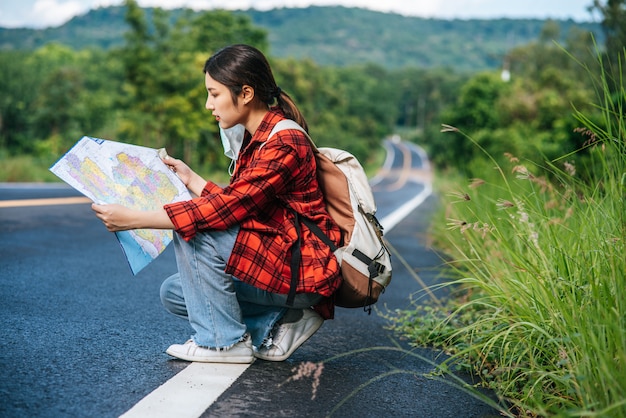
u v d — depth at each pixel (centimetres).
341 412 235
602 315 231
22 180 1638
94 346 292
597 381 214
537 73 6531
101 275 468
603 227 282
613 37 744
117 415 213
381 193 2670
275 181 254
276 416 226
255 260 256
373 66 18350
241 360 276
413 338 358
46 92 3519
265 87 264
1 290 389
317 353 315
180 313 291
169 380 252
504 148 1433
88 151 251
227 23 3894
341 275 267
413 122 17512
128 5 3042
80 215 836
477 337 326
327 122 7788
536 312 286
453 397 263
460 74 19262
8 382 234
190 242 262
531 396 242
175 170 278
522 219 314
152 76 3006
